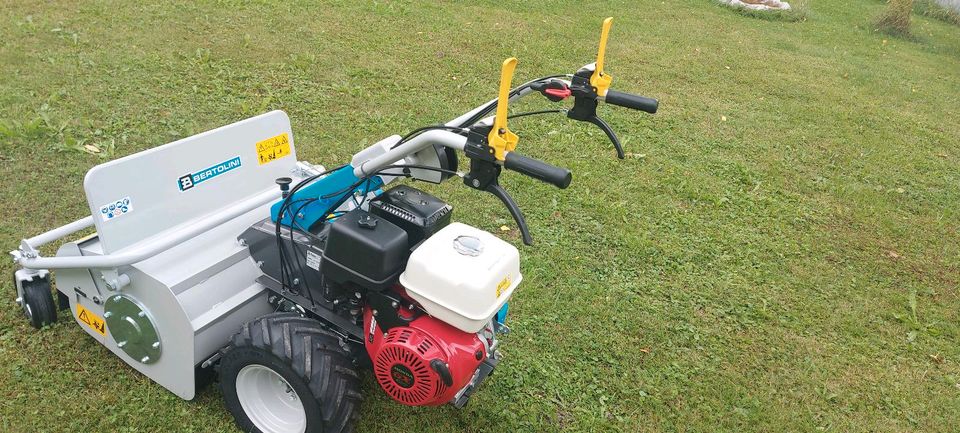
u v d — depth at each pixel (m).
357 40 8.42
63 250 3.18
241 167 3.45
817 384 3.98
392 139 2.91
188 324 2.93
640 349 4.07
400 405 3.42
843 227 5.79
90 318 3.38
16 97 5.85
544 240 4.99
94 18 7.83
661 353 4.07
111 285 2.96
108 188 2.85
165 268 3.00
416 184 5.41
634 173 6.18
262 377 3.09
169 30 7.77
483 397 3.55
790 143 7.35
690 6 12.73
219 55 7.30
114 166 2.85
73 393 3.25
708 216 5.66
